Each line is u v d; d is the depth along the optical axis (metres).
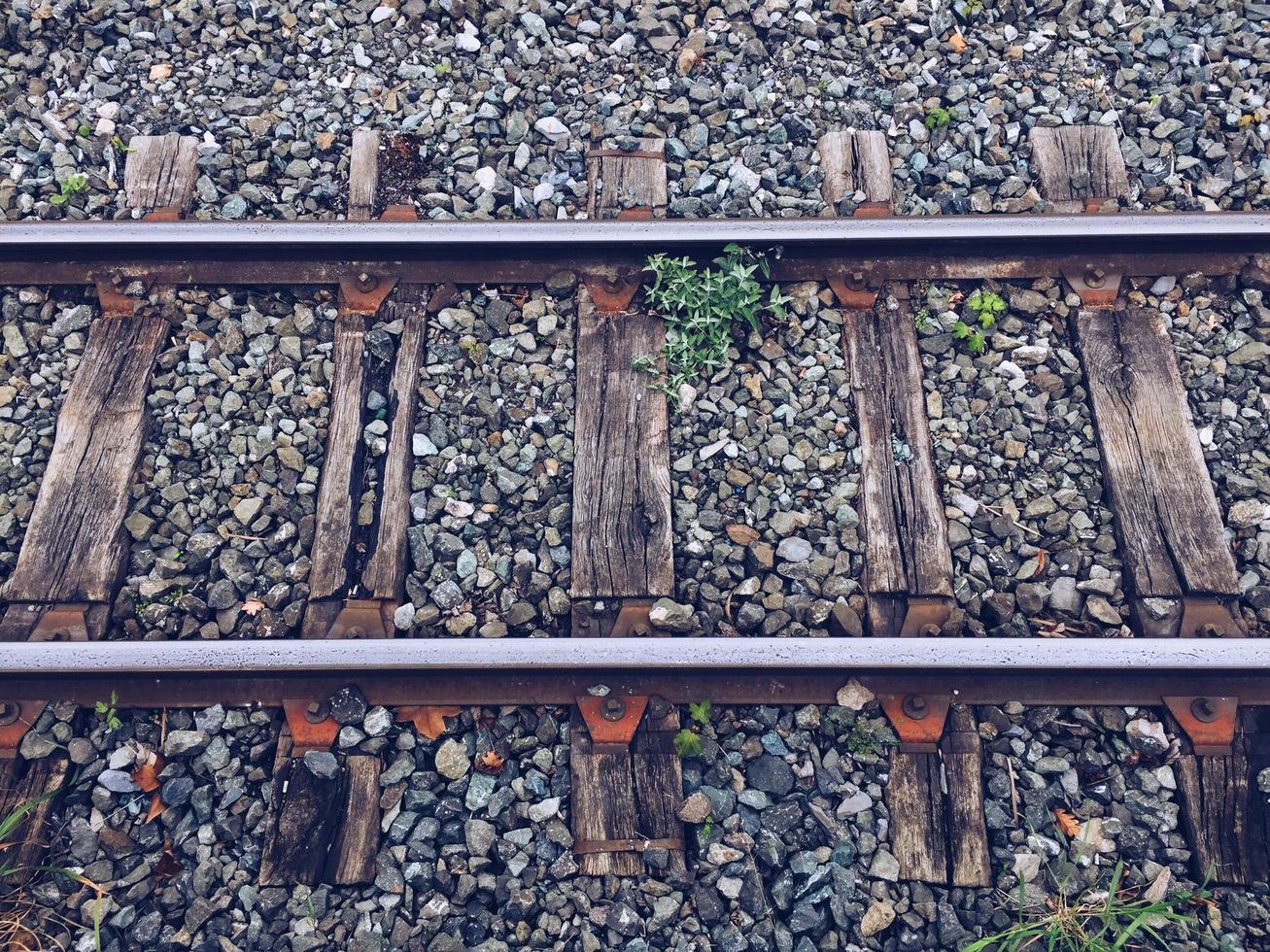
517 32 3.22
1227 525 2.60
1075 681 2.40
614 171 3.02
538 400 2.74
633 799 2.34
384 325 2.78
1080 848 2.32
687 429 2.71
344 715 2.37
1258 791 2.34
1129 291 2.85
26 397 2.73
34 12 3.19
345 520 2.59
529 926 2.24
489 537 2.60
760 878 2.29
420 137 3.07
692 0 3.25
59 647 2.37
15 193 2.98
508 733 2.39
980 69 3.18
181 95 3.14
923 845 2.31
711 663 2.37
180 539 2.59
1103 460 2.67
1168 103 3.12
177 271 2.82
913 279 2.83
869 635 2.50
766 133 3.10
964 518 2.62
